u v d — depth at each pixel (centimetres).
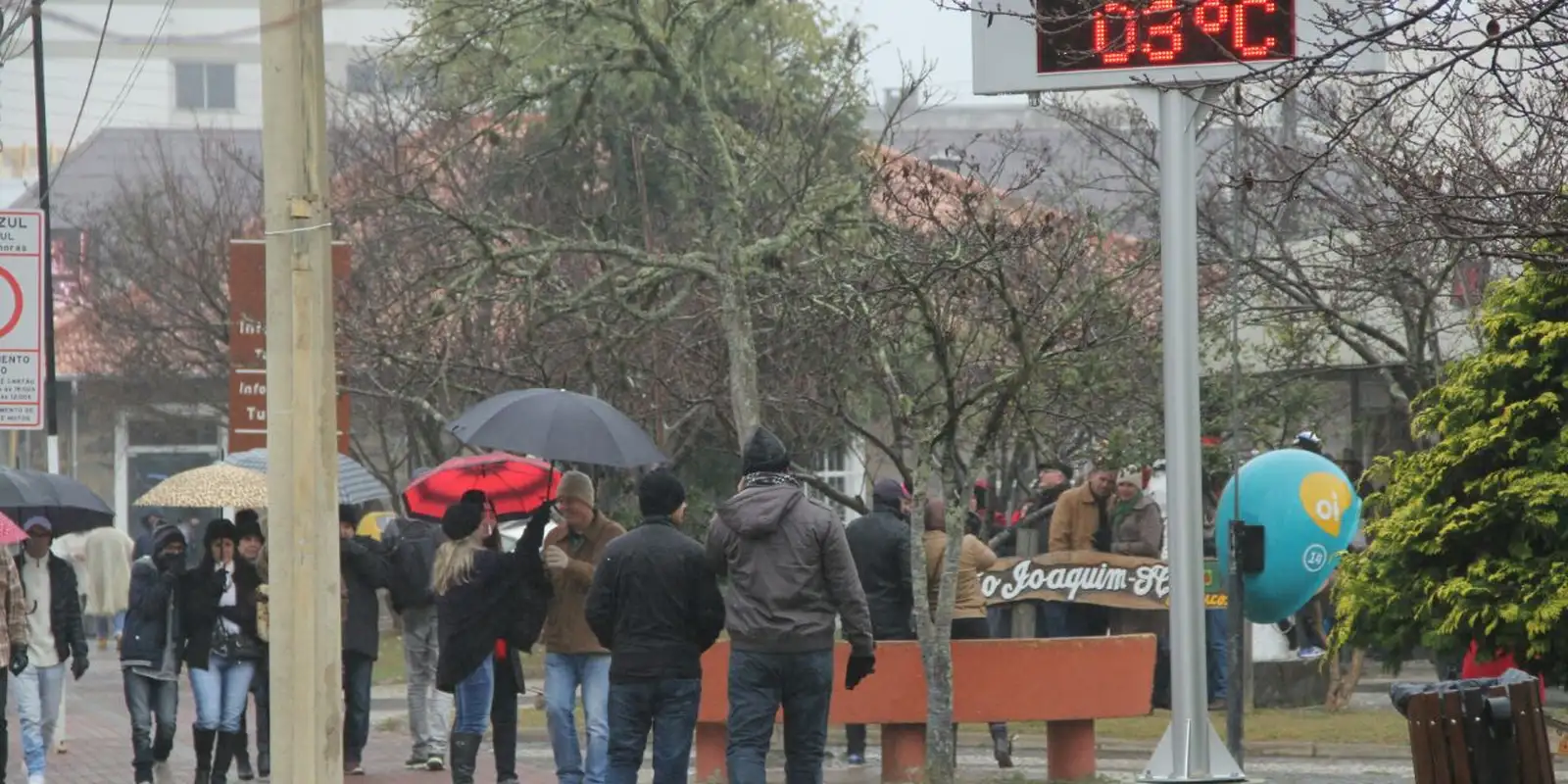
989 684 2823
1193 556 2569
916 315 3222
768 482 2180
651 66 3431
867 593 2958
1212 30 2438
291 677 1991
